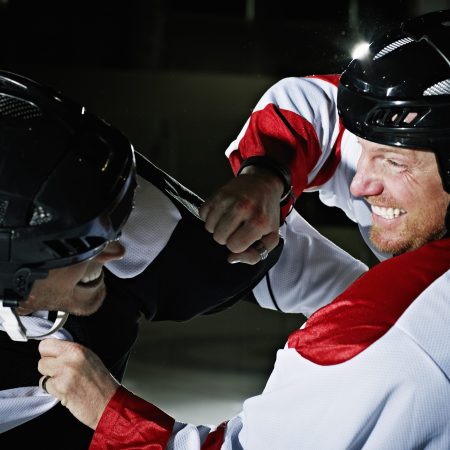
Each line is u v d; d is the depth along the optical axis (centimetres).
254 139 197
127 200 132
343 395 136
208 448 151
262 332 443
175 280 174
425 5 725
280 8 890
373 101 153
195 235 175
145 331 444
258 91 852
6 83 130
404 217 154
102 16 867
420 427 134
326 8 847
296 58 866
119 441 150
